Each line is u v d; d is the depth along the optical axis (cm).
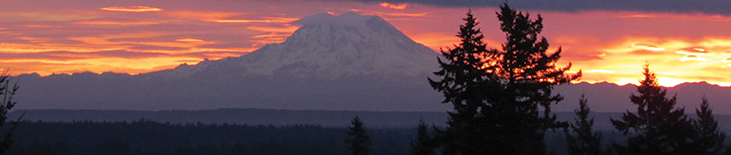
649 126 6191
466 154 4609
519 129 4447
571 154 7725
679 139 6050
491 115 4500
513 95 4894
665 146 6150
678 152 6022
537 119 4662
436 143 5181
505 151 4422
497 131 4488
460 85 5275
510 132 4475
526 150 4444
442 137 5162
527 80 5181
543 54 5206
